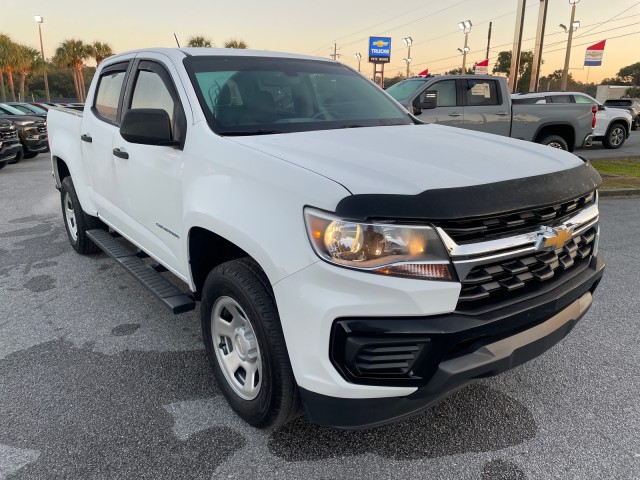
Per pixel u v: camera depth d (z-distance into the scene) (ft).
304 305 6.48
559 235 7.11
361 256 6.14
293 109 10.61
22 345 11.35
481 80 33.42
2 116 44.88
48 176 36.55
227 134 9.09
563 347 11.23
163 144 9.32
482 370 6.57
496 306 6.64
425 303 6.18
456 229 6.27
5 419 8.71
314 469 7.55
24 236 20.12
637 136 72.49
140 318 12.73
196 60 10.57
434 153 8.02
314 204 6.48
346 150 8.02
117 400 9.26
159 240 10.84
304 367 6.68
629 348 11.16
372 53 150.82
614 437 8.23
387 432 8.39
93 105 14.46
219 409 9.00
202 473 7.47
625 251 18.06
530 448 7.99
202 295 8.79
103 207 13.91
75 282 15.12
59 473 7.45
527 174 7.23
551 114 35.32
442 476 7.41
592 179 8.18
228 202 7.79
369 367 6.35
